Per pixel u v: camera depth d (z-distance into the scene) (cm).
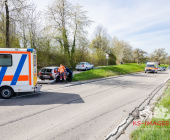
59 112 498
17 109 525
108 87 974
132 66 2889
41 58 1582
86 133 358
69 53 2181
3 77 650
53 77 1073
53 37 1859
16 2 1255
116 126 397
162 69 3669
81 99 667
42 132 360
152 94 776
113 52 3962
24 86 671
